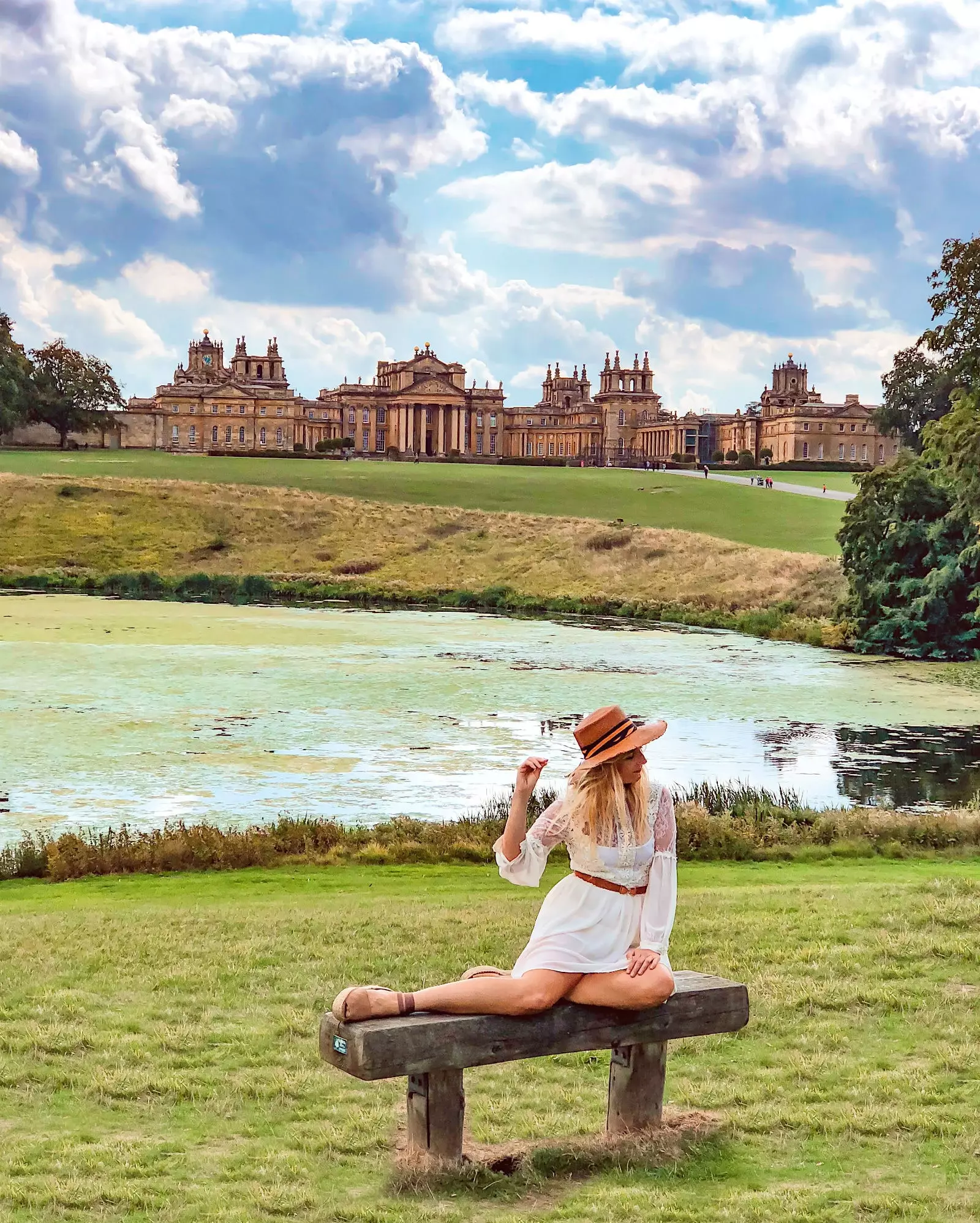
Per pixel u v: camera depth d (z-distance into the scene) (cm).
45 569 9175
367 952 1212
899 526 6256
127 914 1525
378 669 5038
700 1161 707
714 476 15838
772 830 2414
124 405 17675
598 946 698
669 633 6856
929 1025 945
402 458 19300
